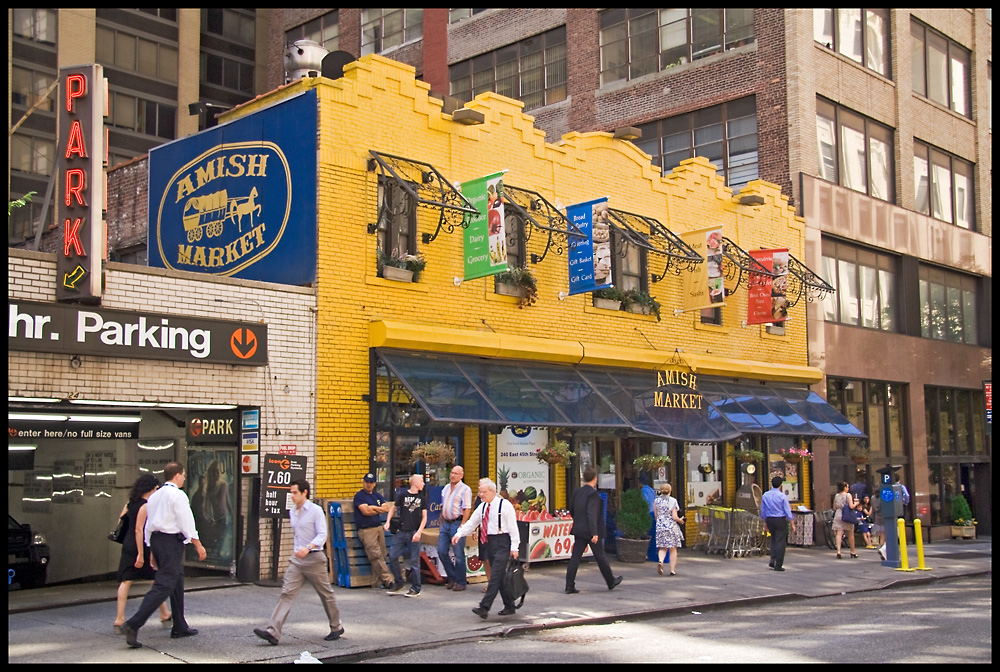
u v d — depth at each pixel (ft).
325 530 34.24
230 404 47.24
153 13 139.54
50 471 49.19
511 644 35.58
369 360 52.75
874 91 95.61
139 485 35.27
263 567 47.50
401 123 56.08
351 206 53.06
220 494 49.70
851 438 86.58
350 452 51.42
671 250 69.92
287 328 49.62
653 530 62.95
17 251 40.63
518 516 55.42
